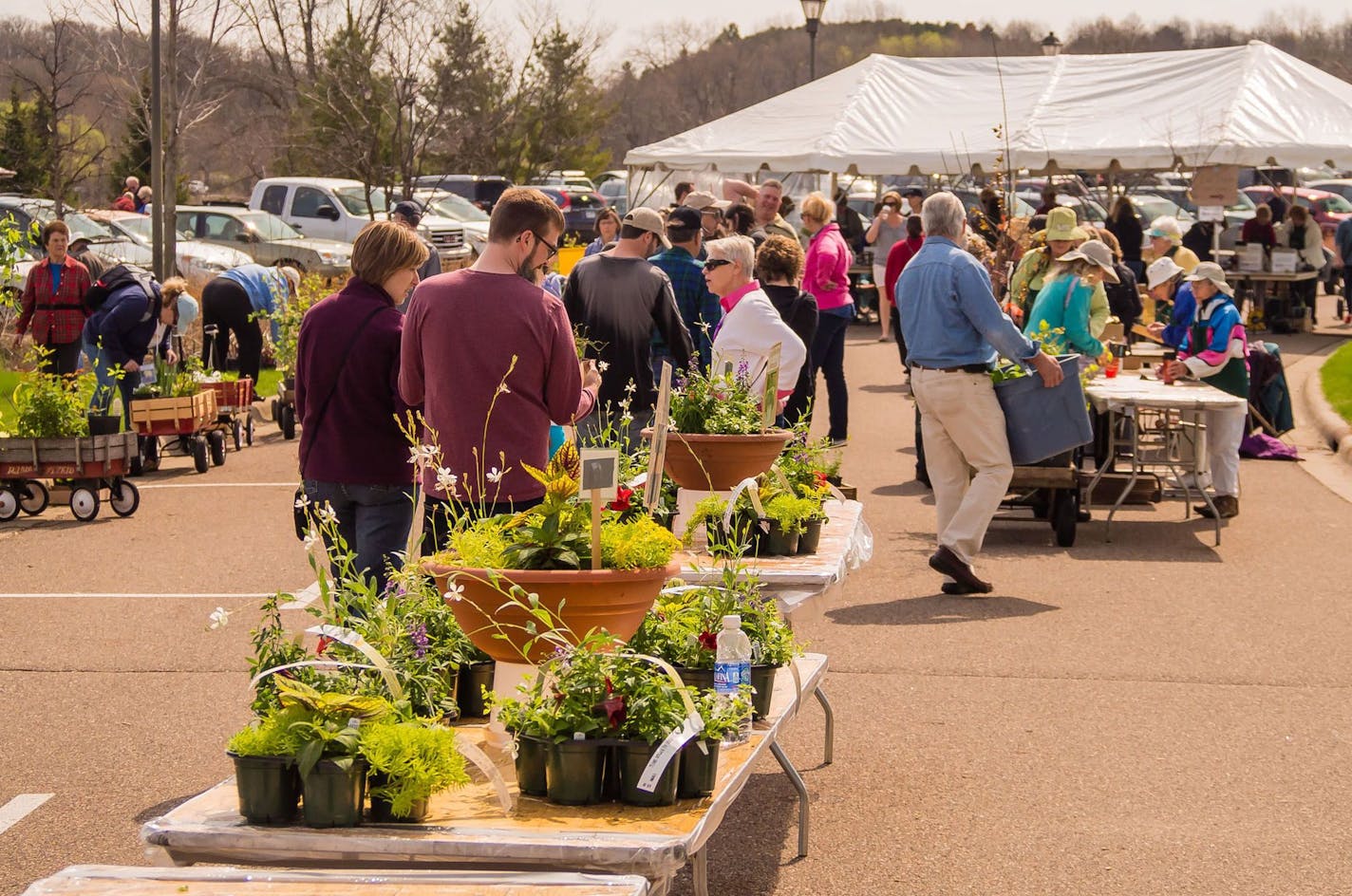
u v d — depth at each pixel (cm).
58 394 1162
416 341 531
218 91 2653
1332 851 518
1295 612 856
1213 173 2066
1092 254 1120
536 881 310
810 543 598
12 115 2541
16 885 486
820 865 505
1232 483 1143
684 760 369
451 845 335
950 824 542
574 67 3731
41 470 1132
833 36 9162
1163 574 958
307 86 2822
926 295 881
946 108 1997
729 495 600
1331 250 2816
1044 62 2080
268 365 2059
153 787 579
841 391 1350
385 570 575
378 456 571
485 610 379
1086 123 1908
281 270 1661
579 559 380
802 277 1338
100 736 640
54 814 550
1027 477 1034
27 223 2322
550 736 362
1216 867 505
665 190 2645
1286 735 643
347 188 2950
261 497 1234
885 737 640
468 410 521
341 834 341
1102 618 844
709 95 8462
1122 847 521
